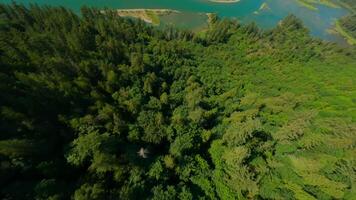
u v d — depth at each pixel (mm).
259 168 61594
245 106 86688
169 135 66688
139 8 182000
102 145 56875
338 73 130750
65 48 90312
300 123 71625
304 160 62344
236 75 115312
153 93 87812
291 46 156875
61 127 62281
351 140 65562
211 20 168125
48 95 64938
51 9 118875
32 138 56406
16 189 46531
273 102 86750
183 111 78062
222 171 60812
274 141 69938
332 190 57469
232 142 65000
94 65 85125
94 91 72500
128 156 59094
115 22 121000
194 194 54969
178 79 101562
